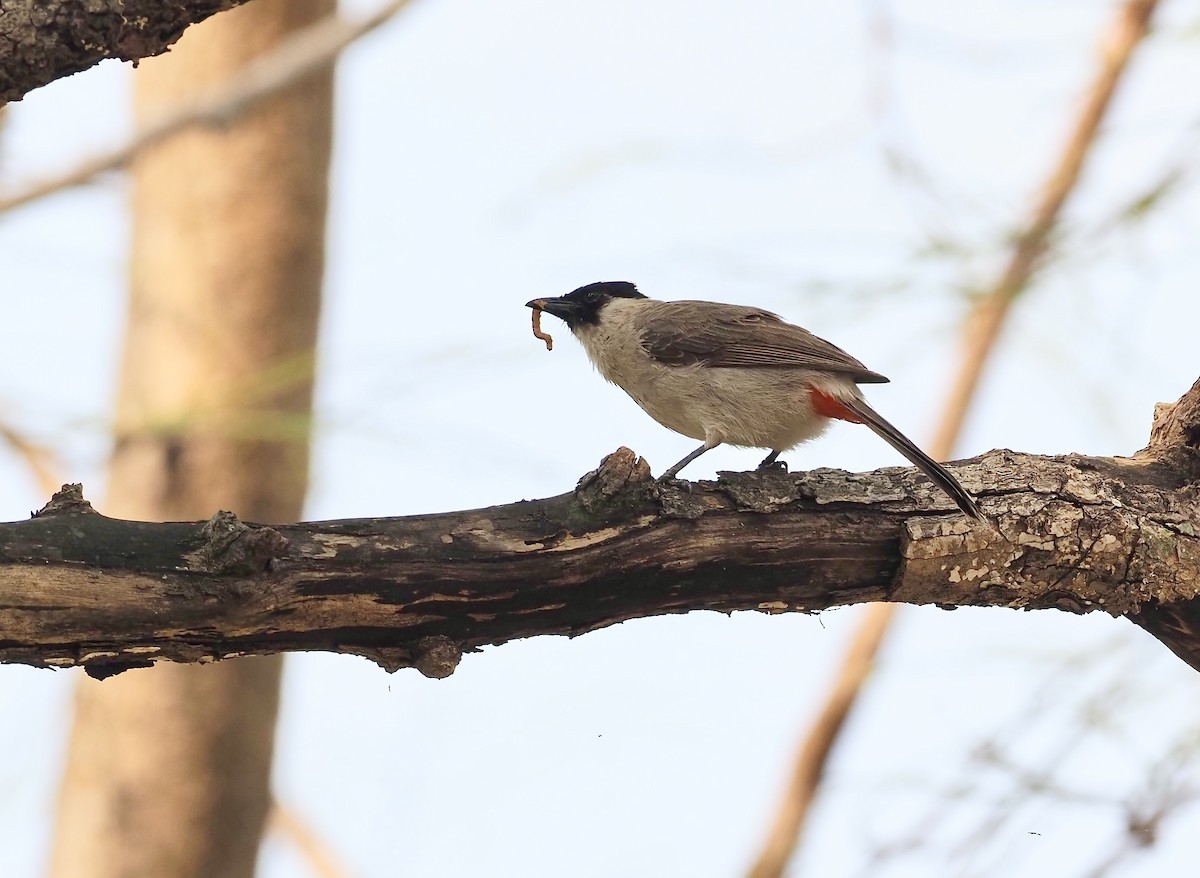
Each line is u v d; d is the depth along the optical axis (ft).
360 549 24.39
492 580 25.11
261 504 45.62
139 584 23.07
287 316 46.91
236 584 23.52
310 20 46.85
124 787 45.83
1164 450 30.14
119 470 46.03
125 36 25.02
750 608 27.61
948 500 27.99
